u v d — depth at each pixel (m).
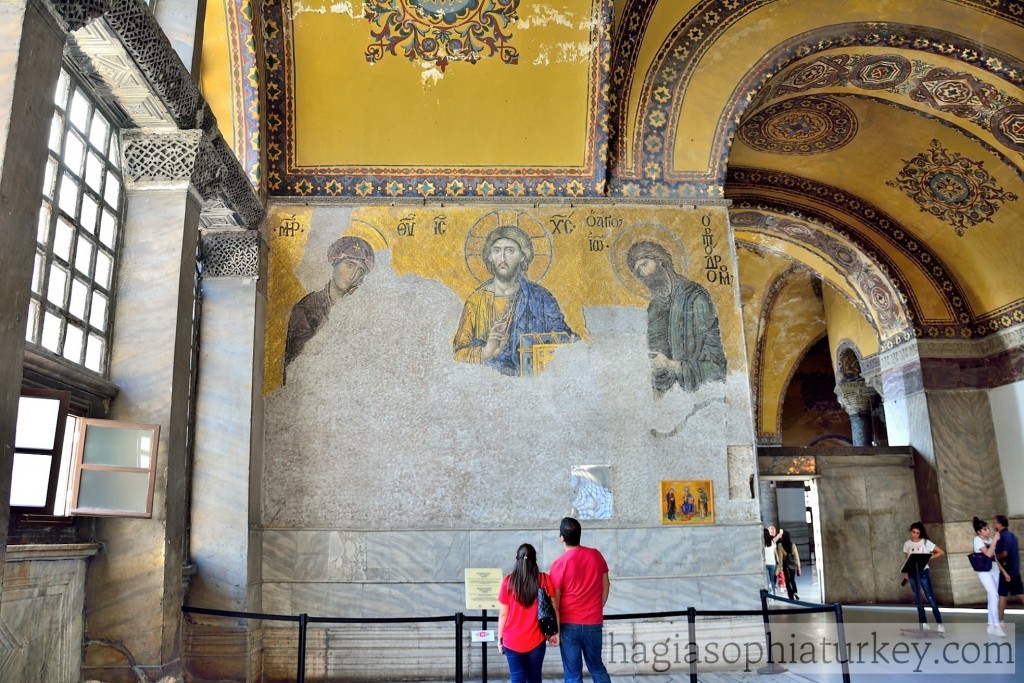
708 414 9.02
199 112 6.48
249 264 8.61
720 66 9.82
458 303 9.12
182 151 6.45
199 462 8.14
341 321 9.00
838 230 14.69
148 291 6.31
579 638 5.68
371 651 8.27
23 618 4.99
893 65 10.56
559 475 8.74
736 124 9.77
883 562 14.29
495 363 8.99
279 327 8.94
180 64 6.04
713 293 9.35
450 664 8.25
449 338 9.03
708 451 8.92
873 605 13.95
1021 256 13.37
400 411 8.81
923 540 10.59
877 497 14.52
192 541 7.95
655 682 7.87
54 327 5.42
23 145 4.15
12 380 4.02
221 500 8.06
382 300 9.09
